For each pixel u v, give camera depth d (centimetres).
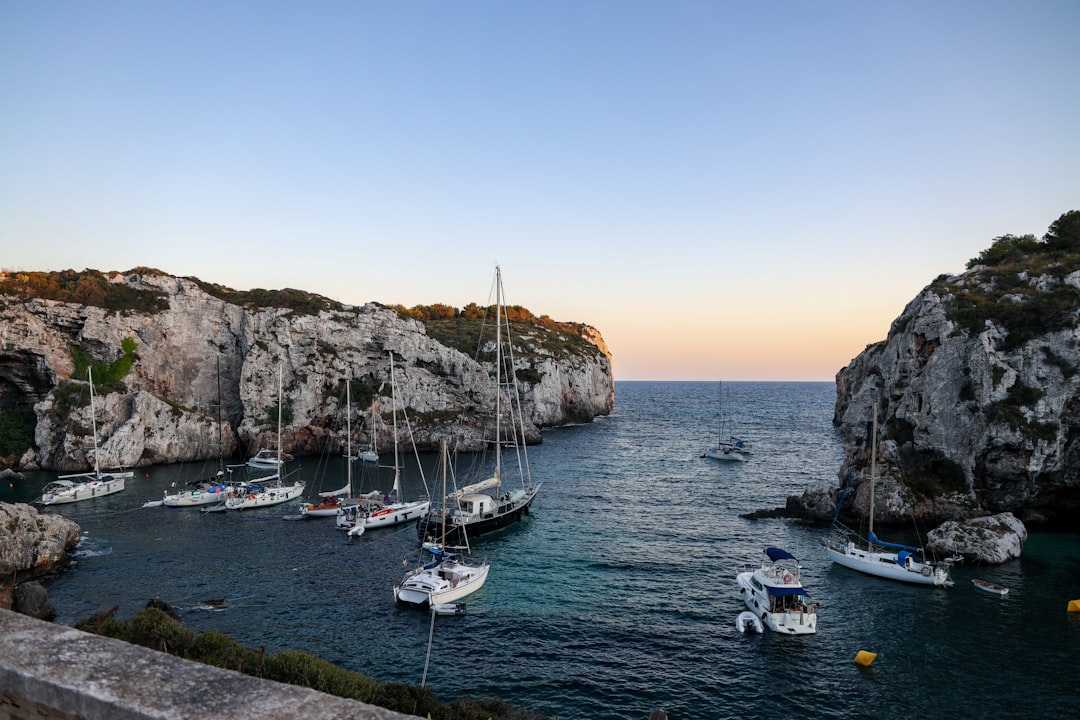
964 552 5125
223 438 10394
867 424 7312
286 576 4756
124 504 7169
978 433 6200
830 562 5159
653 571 4903
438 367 13050
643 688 3128
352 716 520
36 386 9906
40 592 3884
